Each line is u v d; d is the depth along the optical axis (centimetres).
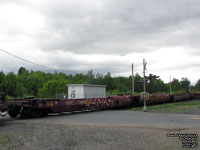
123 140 955
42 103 1931
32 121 1620
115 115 2064
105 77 9494
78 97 3572
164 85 11406
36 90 10244
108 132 1139
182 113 2211
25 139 995
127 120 1662
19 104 1767
